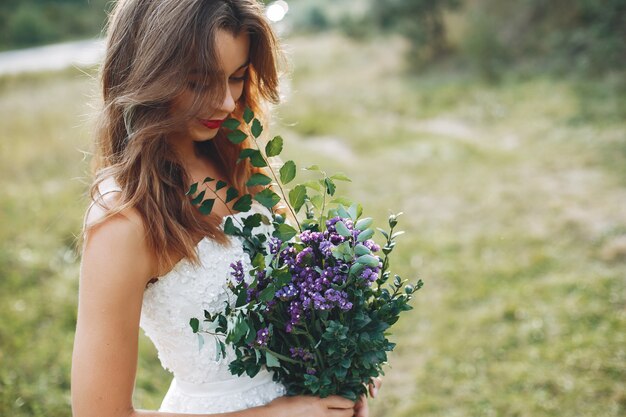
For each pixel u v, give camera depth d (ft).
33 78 40.88
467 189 20.61
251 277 4.63
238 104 5.10
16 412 10.17
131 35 4.28
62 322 13.12
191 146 5.01
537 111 27.40
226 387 4.76
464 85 33.60
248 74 4.90
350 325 4.42
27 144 25.30
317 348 4.48
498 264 15.64
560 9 34.94
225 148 5.31
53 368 11.42
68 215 18.56
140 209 4.09
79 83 37.42
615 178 19.69
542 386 11.25
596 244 15.98
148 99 4.09
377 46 47.65
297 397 4.64
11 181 21.97
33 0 72.33
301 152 26.02
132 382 4.05
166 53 4.06
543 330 12.80
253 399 4.82
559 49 33.22
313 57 49.08
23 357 11.68
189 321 4.45
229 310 4.30
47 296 14.11
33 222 18.20
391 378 11.94
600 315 13.03
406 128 29.07
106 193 4.09
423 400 11.25
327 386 4.54
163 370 11.76
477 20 36.22
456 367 12.05
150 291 4.38
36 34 65.05
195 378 4.68
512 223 17.80
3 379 10.89
